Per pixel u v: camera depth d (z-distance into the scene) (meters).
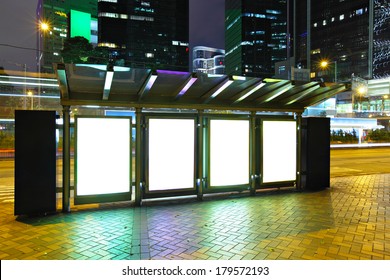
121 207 6.79
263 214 6.22
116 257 4.15
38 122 6.07
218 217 6.00
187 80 6.11
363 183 10.02
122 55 139.62
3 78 40.22
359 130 44.69
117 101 6.61
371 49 114.38
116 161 6.70
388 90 65.25
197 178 7.46
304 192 8.41
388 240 4.79
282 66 70.56
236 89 7.14
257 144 8.16
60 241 4.71
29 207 5.98
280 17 160.75
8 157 23.41
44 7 119.69
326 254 4.25
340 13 124.38
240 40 159.25
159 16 148.00
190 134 7.29
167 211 6.44
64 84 5.60
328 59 128.75
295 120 8.52
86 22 97.25
